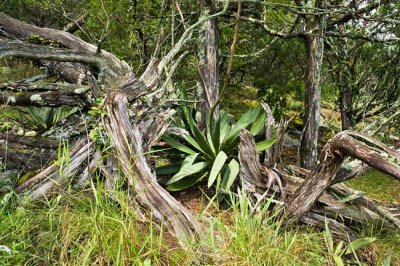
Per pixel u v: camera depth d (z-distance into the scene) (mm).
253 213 3277
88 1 6086
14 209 2859
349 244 2971
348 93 5934
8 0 8008
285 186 3510
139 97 3527
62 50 3328
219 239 2758
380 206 3518
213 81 4379
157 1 5531
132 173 2988
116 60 4078
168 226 2861
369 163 2699
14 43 3115
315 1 4422
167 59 3953
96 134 3135
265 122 4207
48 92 3271
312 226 3301
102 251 2496
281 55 6266
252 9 5160
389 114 5953
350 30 5340
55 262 2412
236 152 4051
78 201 2883
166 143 4176
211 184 3510
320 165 3068
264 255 2643
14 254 2385
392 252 3117
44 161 3295
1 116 4293
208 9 4402
